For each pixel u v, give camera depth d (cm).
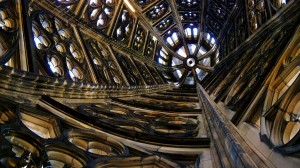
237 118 1145
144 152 1085
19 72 1128
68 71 1569
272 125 937
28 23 1447
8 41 1259
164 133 1320
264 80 1171
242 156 772
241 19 2312
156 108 1794
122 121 1291
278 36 1437
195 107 1952
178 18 2908
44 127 1036
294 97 955
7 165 773
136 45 2628
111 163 953
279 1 1605
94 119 1149
